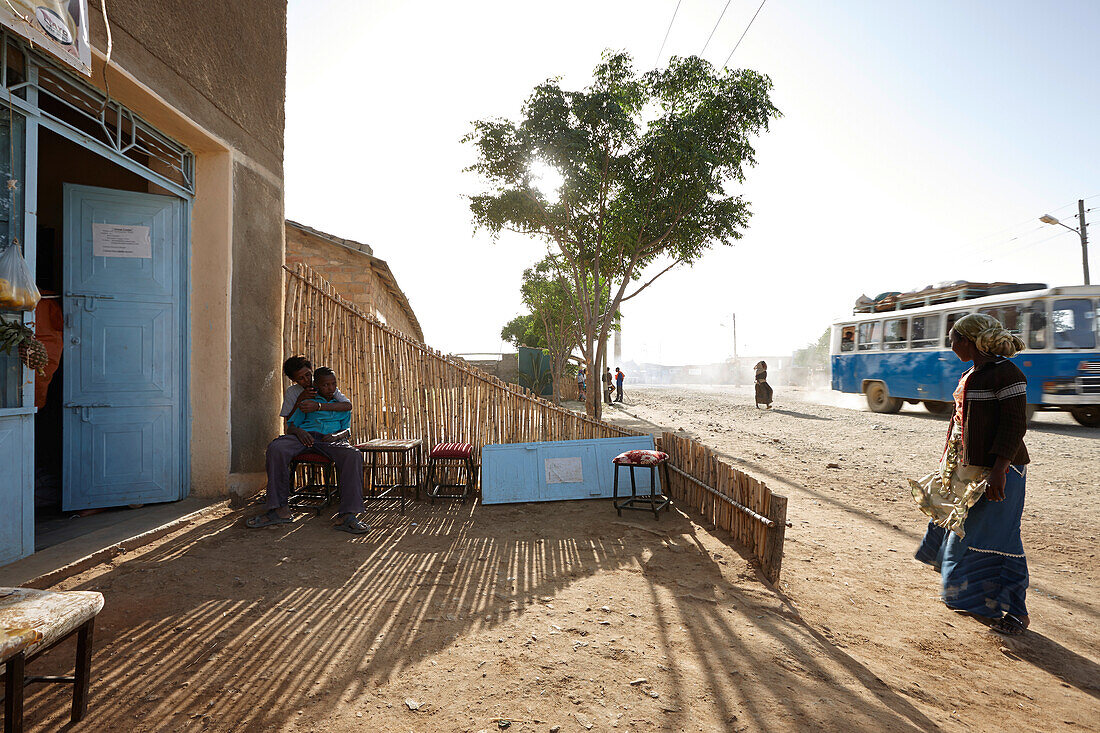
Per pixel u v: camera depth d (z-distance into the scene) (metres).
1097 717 2.62
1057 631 3.53
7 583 3.42
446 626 3.20
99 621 3.16
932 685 2.83
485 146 10.12
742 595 3.76
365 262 11.83
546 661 2.82
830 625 3.44
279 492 5.14
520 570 4.14
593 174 9.64
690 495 6.07
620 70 9.64
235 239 5.75
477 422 6.89
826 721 2.37
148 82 4.56
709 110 9.69
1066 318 13.03
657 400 27.34
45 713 2.31
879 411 18.75
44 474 5.79
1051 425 14.20
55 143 6.13
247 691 2.51
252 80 6.14
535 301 24.66
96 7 4.00
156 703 2.41
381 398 6.76
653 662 2.82
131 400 5.24
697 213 10.28
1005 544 3.50
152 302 5.37
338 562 4.27
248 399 5.94
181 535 4.74
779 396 30.41
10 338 3.58
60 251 6.11
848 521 5.98
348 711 2.38
